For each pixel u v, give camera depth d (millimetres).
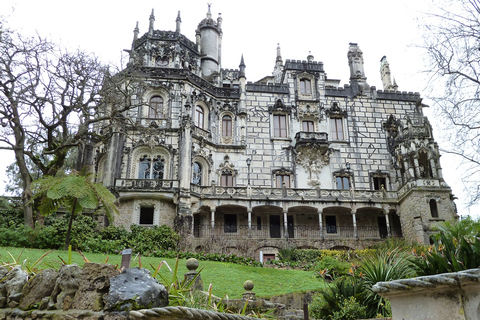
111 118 32531
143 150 39188
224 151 43406
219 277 18547
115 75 33000
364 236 41688
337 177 44719
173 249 30562
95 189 20406
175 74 42656
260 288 17453
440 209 38531
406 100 49031
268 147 44562
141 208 36781
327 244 38656
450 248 10727
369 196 41500
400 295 6180
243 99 45969
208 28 54000
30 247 22188
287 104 46969
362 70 50219
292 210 41719
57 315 6875
